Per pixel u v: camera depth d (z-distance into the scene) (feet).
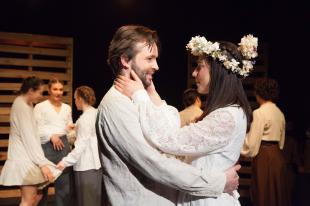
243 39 7.39
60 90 18.42
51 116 18.15
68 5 22.50
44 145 17.95
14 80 23.89
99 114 7.04
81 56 22.97
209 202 6.95
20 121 15.34
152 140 6.70
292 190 20.11
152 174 6.62
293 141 21.61
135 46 6.98
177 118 7.69
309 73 23.34
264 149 16.40
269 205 16.53
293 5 22.81
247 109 7.25
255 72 23.02
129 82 6.94
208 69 7.36
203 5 23.07
